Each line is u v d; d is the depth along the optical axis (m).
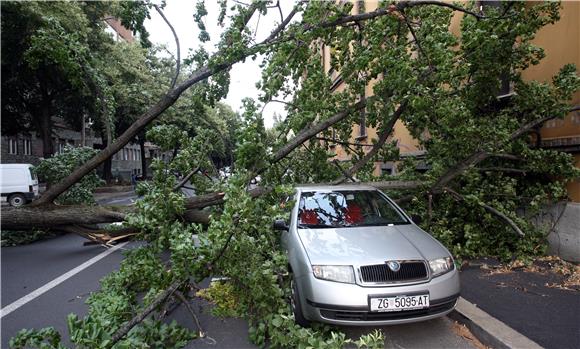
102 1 19.58
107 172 33.12
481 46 5.86
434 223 6.70
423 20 6.36
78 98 21.23
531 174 7.04
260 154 5.18
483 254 6.58
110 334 3.31
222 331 4.33
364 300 3.70
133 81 23.41
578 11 6.43
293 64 5.84
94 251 8.66
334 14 5.55
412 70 5.77
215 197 6.25
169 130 6.48
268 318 3.78
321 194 5.37
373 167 8.00
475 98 7.14
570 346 3.62
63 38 6.35
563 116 6.27
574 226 6.25
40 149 34.91
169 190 4.98
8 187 18.62
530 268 5.97
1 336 4.40
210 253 3.62
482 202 6.30
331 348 3.12
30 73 18.72
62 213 7.19
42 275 6.80
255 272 3.80
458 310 4.41
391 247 4.12
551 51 7.04
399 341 4.00
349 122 7.39
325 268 3.87
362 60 5.82
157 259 4.44
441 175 6.81
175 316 4.74
